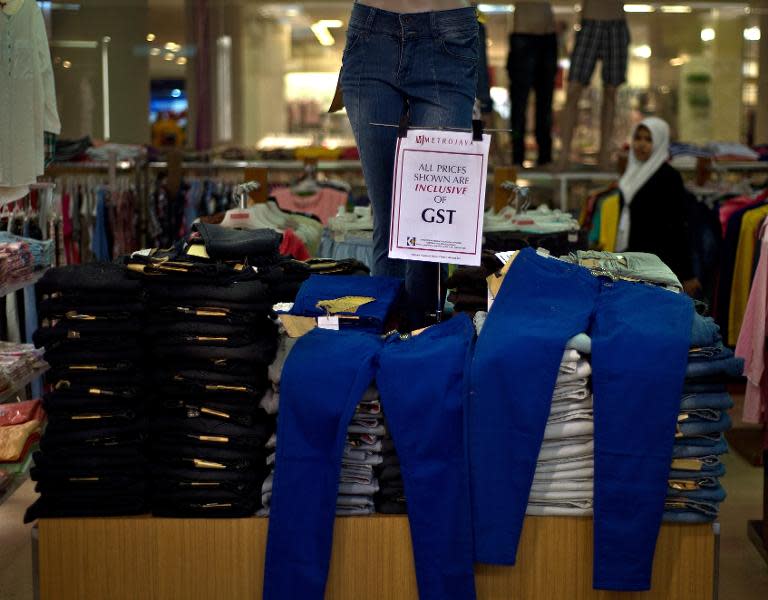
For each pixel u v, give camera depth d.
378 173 3.03
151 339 2.65
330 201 6.02
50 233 5.53
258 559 2.61
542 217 4.43
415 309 3.20
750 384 3.72
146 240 6.68
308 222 4.94
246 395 2.60
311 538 2.49
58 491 2.62
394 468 2.57
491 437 2.47
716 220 6.11
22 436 3.68
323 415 2.49
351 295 2.97
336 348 2.60
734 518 4.12
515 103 7.98
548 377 2.47
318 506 2.50
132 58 9.05
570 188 7.58
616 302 2.63
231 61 9.20
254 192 4.95
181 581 2.63
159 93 9.11
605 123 8.05
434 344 2.61
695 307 2.71
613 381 2.46
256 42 9.20
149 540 2.62
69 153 6.51
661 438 2.46
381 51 2.91
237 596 2.62
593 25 7.79
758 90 8.86
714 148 7.10
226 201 6.57
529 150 8.71
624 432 2.46
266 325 2.80
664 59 8.89
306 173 6.14
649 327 2.51
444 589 2.48
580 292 2.68
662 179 5.87
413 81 2.89
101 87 9.03
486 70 7.39
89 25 8.95
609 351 2.48
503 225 4.29
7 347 4.32
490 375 2.47
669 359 2.46
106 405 2.62
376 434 2.57
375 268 3.24
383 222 3.13
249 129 9.30
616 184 6.44
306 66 9.28
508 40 8.62
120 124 9.09
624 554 2.48
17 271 4.26
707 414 2.54
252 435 2.59
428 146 2.74
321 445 2.51
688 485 2.54
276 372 2.63
